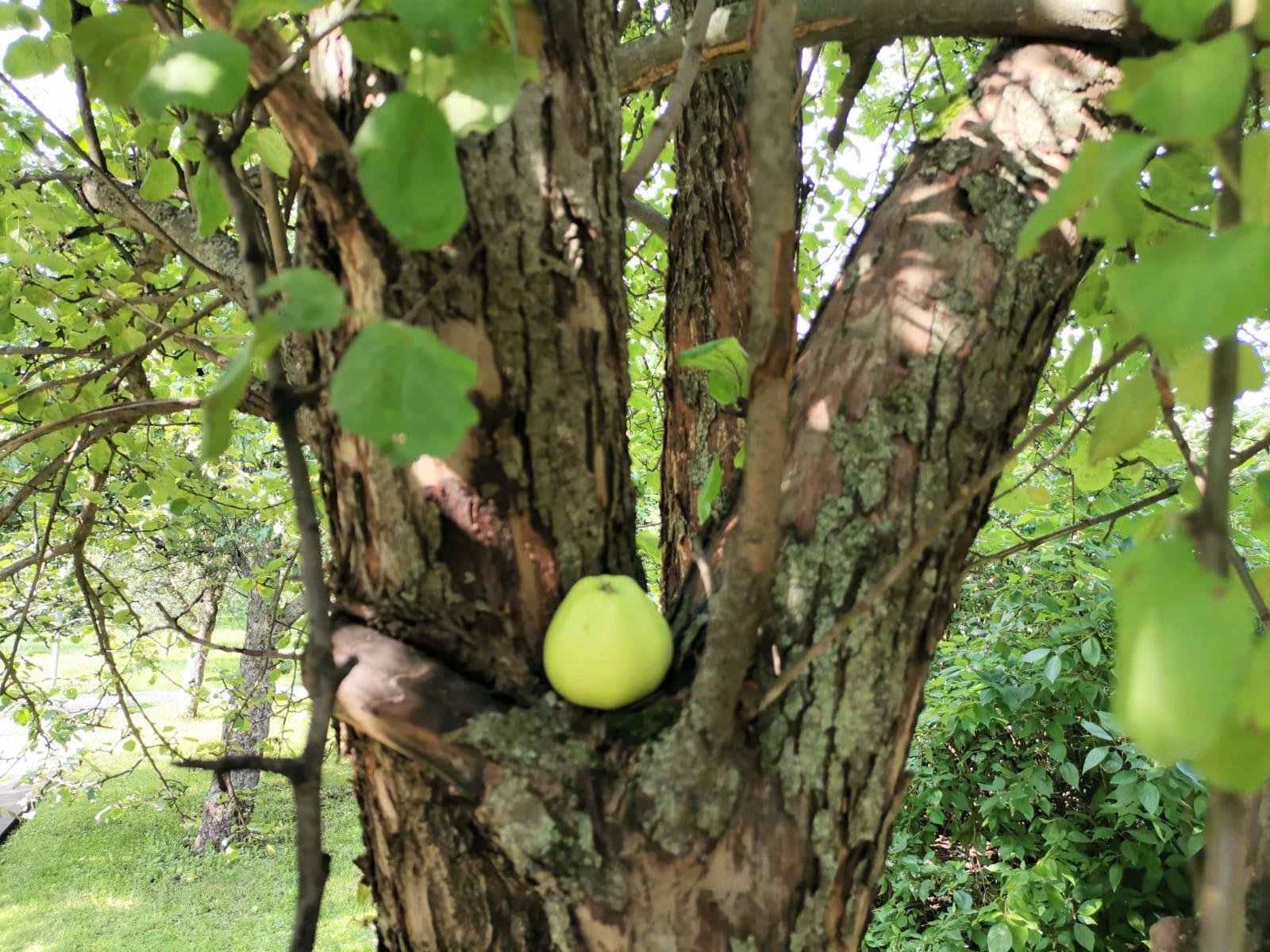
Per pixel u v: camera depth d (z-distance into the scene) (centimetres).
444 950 117
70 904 762
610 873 105
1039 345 126
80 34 75
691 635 122
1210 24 116
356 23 69
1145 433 79
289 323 52
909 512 116
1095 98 133
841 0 150
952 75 399
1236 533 308
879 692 113
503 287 109
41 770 532
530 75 69
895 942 358
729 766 107
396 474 112
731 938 107
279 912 742
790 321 73
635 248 445
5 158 284
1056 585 382
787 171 67
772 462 80
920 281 123
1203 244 42
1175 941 141
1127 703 40
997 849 390
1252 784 47
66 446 294
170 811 952
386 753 113
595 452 118
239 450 479
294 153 104
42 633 492
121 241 340
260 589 398
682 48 180
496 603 114
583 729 111
